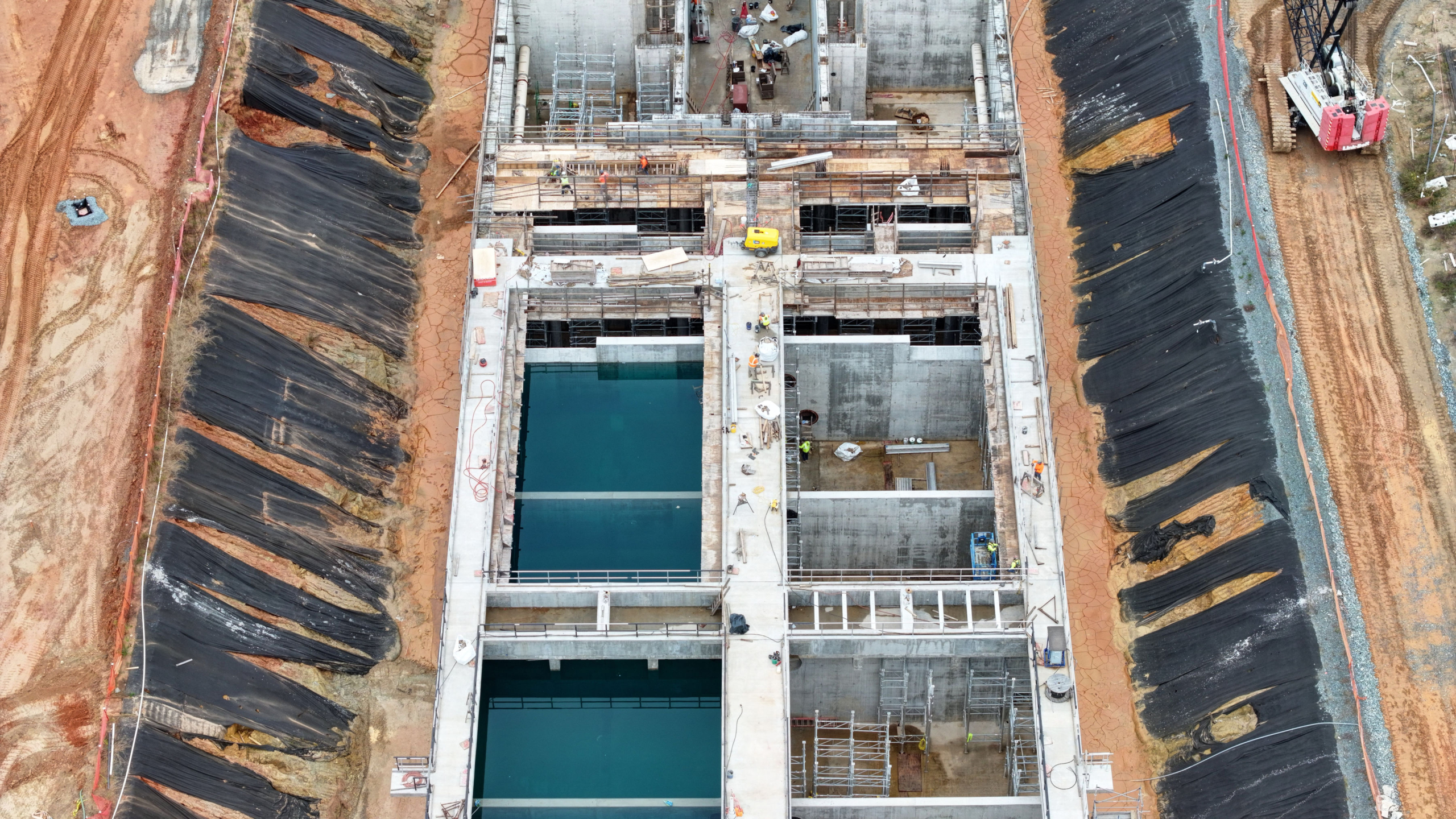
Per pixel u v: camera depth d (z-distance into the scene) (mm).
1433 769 53906
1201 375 64375
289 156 70250
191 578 56781
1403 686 55750
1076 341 68375
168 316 62125
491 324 66375
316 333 65438
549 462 66812
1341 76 70062
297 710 56750
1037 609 59000
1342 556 58719
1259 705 55812
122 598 55438
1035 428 63312
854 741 62969
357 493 62750
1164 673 58438
